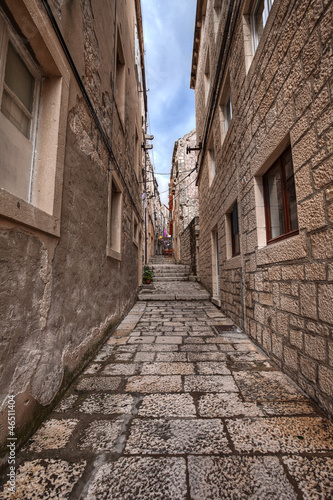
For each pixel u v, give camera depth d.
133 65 6.13
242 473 1.17
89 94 2.56
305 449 1.32
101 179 3.01
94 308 2.76
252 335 3.24
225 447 1.34
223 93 4.72
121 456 1.28
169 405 1.76
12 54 1.48
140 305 6.23
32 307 1.46
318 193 1.70
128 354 2.80
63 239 1.91
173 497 1.05
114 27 3.72
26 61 1.61
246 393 1.92
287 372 2.21
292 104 2.01
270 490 1.08
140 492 1.07
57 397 1.79
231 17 3.87
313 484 1.11
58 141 1.76
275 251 2.44
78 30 2.24
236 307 4.13
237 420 1.58
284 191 2.46
